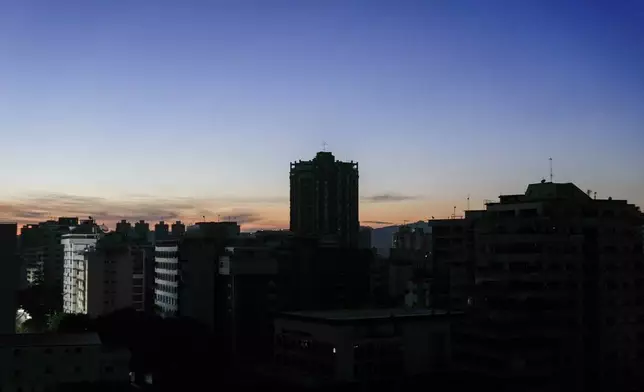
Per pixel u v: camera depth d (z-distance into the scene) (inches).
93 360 4200.3
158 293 7790.4
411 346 4968.0
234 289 6225.4
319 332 4926.2
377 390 4768.7
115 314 6092.5
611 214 5132.9
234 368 5393.7
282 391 4613.7
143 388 4881.9
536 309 4781.0
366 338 4800.7
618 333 4982.8
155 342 5442.9
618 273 5036.9
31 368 4067.4
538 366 4726.9
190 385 4906.5
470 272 5492.1
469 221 5649.6
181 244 7175.2
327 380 4722.0
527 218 4940.9
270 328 6259.8
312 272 6545.3
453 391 4808.1
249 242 7145.7
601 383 4859.7
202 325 5885.8
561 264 4854.8
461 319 5167.3
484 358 4889.3
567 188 5324.8
